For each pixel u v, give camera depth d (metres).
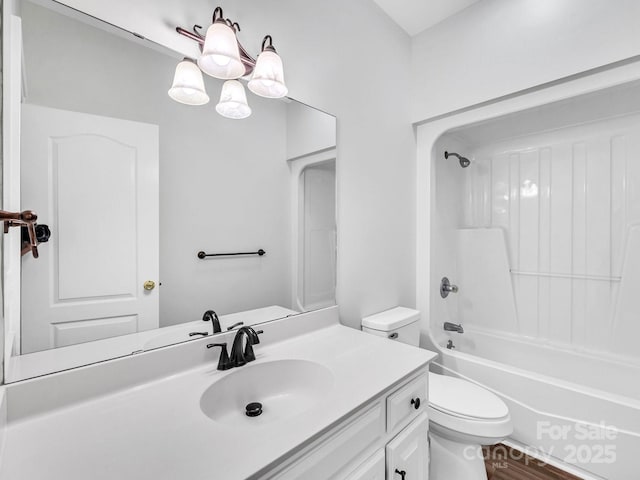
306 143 1.45
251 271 1.26
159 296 1.02
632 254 2.04
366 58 1.76
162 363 0.97
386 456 0.97
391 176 1.94
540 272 2.43
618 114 2.04
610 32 1.43
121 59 0.93
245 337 1.16
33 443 0.66
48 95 0.80
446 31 1.97
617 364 1.99
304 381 1.11
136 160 0.96
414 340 1.82
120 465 0.60
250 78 1.21
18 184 0.76
